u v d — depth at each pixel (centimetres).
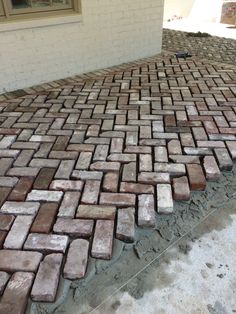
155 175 210
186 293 142
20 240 161
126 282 147
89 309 136
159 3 476
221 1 930
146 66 461
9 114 308
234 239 170
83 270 146
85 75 429
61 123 288
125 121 289
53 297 136
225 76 405
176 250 163
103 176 212
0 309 129
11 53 353
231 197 200
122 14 436
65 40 393
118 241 166
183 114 299
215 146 243
